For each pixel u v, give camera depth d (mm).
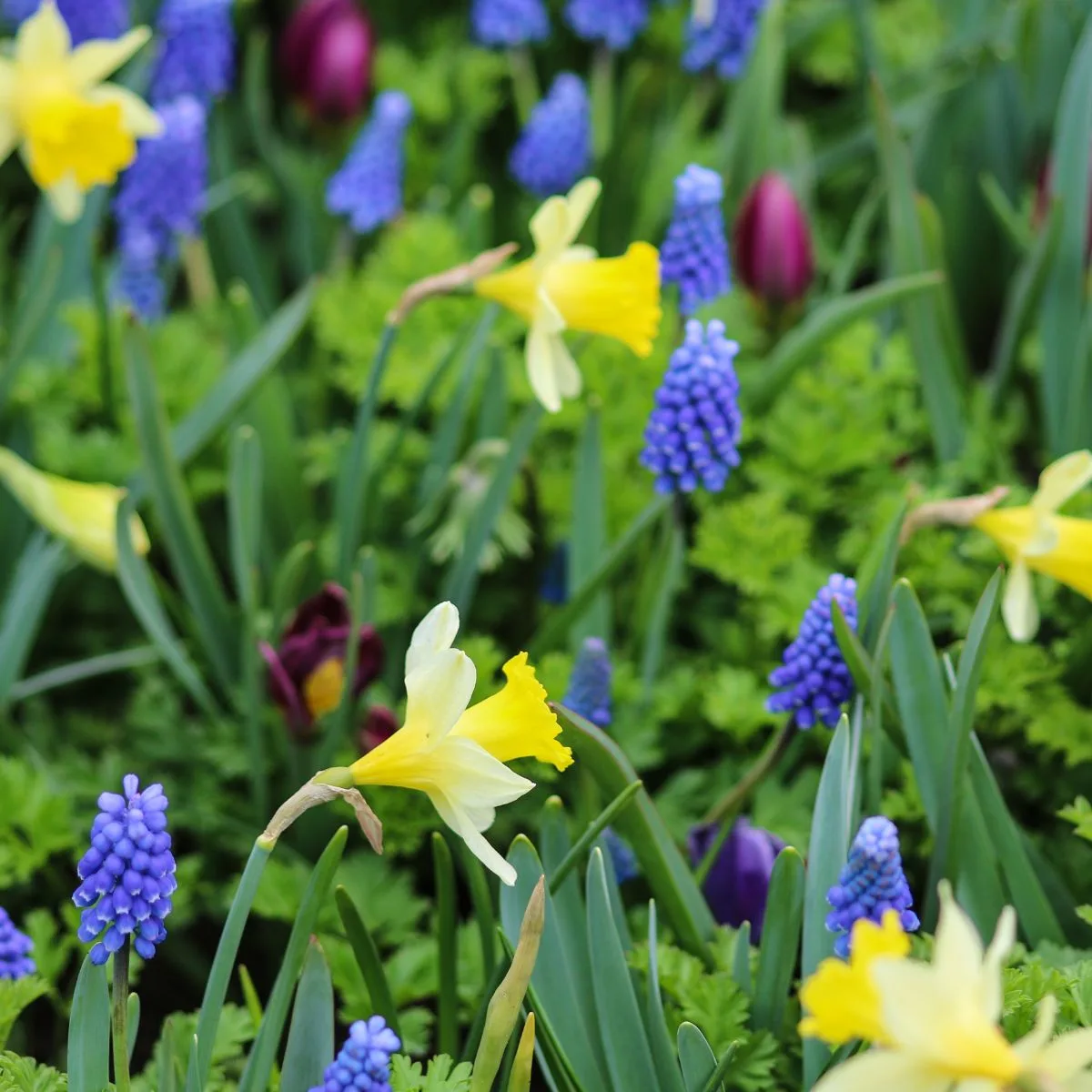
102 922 1081
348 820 1248
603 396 1342
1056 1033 1130
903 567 1282
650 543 1322
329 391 1438
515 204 1564
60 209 1303
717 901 1207
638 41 1594
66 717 1346
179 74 1452
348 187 1417
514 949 1136
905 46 1577
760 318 1390
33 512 1289
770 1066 1147
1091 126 1339
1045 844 1245
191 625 1316
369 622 1270
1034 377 1408
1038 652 1256
